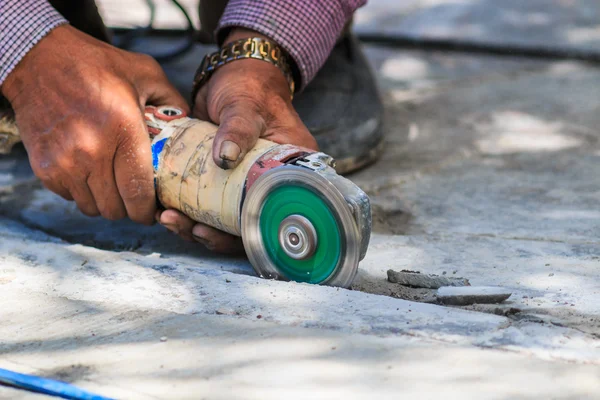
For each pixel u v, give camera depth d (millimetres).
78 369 2271
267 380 2186
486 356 2291
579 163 4500
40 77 3162
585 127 5188
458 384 2156
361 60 4926
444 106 5688
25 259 3150
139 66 3326
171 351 2354
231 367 2256
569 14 8633
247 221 2842
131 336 2459
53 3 4109
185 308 2658
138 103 3135
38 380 2197
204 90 3459
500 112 5539
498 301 2682
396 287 2896
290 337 2414
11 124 3367
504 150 4766
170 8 8562
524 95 5965
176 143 3057
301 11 3445
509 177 4281
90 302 2732
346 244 2670
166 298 2742
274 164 2809
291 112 3244
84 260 3117
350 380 2180
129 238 3578
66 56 3164
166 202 3105
